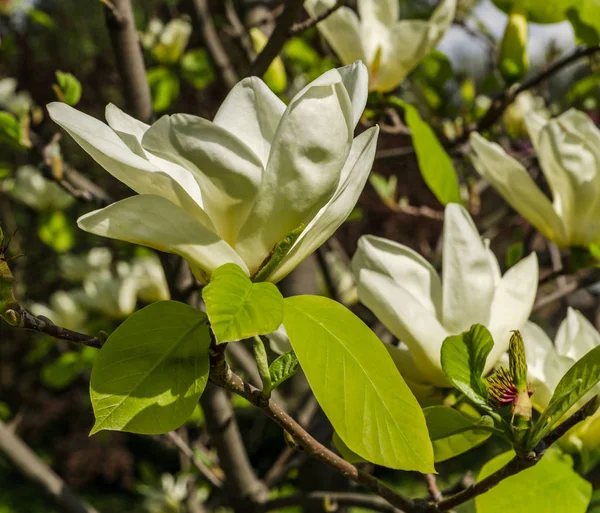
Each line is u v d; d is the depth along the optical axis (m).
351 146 0.66
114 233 0.62
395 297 0.77
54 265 2.72
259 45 1.38
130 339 0.64
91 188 1.33
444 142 1.36
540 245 1.72
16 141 1.10
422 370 0.78
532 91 1.77
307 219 0.64
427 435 0.62
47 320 0.65
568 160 0.93
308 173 0.63
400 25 1.15
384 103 1.19
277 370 0.66
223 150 0.62
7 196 2.61
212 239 0.63
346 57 1.18
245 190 0.63
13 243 2.50
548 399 0.80
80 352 1.67
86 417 4.12
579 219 0.94
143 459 4.19
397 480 3.57
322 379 0.62
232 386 0.65
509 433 0.66
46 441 4.12
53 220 2.06
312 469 1.39
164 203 0.62
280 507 1.18
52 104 0.62
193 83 1.71
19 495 4.22
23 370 3.79
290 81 1.85
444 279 0.78
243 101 0.66
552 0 1.13
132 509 4.04
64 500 1.44
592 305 2.26
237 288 0.61
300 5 0.98
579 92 1.58
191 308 0.65
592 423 0.79
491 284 0.78
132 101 1.07
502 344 0.78
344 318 0.64
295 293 1.58
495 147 0.93
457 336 0.67
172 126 0.62
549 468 0.75
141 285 1.78
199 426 1.60
